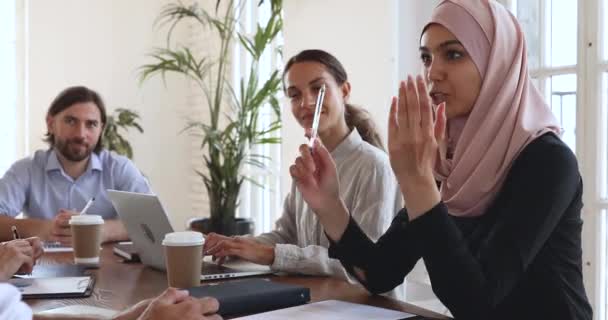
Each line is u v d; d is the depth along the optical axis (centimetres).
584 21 227
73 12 468
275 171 421
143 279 164
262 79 428
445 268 115
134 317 116
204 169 483
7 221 243
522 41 140
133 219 175
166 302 110
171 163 502
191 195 507
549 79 242
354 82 312
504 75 137
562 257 124
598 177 225
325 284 156
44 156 286
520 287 124
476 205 136
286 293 129
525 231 118
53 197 282
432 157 118
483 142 136
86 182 285
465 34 137
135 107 489
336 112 215
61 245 227
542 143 127
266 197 431
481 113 138
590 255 227
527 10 249
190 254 146
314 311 122
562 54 237
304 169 147
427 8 295
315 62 215
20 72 457
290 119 361
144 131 493
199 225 346
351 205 201
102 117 290
